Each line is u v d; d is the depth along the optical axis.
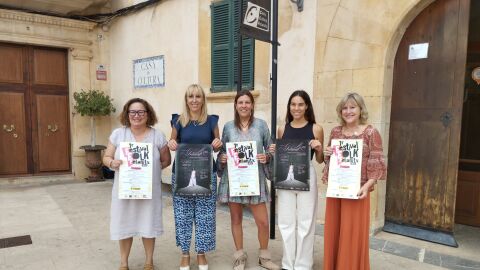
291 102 2.89
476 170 4.39
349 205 2.62
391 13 3.66
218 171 3.13
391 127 3.96
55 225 4.49
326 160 2.76
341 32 4.02
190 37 5.91
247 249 3.66
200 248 3.08
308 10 4.30
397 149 3.94
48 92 7.49
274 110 3.66
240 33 3.24
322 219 4.34
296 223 2.99
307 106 2.92
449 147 3.61
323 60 4.18
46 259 3.44
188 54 5.97
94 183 7.32
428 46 3.66
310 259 2.97
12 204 5.54
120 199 2.93
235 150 2.97
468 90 4.54
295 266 2.99
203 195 2.94
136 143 2.91
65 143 7.77
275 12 3.61
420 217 3.84
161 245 3.82
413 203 3.88
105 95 7.80
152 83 6.79
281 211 2.99
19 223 4.56
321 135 2.93
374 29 3.78
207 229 3.06
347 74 4.00
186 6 5.95
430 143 3.72
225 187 3.10
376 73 3.80
